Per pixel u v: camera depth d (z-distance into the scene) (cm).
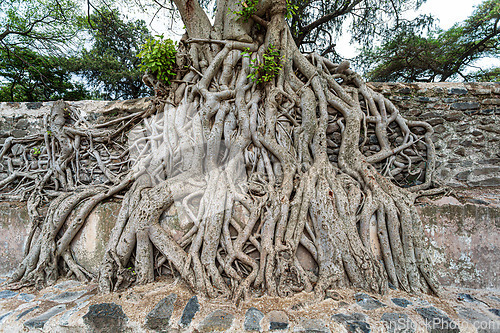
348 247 240
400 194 273
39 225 288
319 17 802
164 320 191
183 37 377
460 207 258
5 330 194
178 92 333
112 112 381
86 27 917
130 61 1127
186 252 248
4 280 269
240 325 184
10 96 1123
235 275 228
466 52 988
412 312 199
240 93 322
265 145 302
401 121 343
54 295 234
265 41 346
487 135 344
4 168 379
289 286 224
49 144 370
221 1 375
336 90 349
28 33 875
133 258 254
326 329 180
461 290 237
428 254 246
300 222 248
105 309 204
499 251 245
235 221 252
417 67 1032
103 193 290
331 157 342
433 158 336
